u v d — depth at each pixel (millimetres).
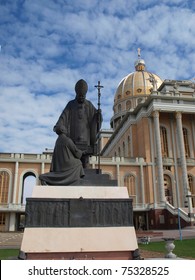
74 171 8531
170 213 38906
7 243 23453
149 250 15820
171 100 45688
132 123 50969
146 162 45375
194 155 47438
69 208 7633
